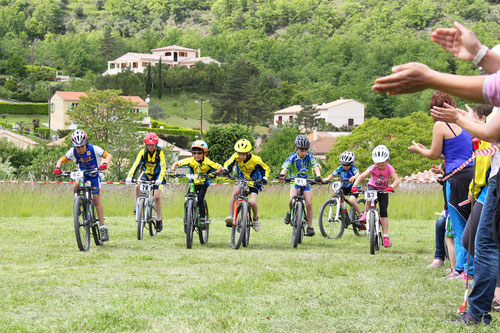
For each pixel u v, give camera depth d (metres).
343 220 12.09
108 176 32.91
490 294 4.53
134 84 156.75
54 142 88.38
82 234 9.12
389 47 180.38
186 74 160.50
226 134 85.56
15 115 127.69
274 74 184.88
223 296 5.40
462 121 3.54
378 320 4.57
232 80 138.38
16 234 11.19
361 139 64.12
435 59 164.88
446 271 7.14
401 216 17.62
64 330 4.18
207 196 17.88
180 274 6.76
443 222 7.71
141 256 8.30
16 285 5.87
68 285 5.90
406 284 6.13
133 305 4.93
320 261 8.04
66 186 17.70
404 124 64.12
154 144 10.59
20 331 4.14
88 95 102.06
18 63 178.12
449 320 4.60
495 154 4.44
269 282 6.21
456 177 6.16
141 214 10.75
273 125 137.00
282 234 12.45
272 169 75.56
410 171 61.69
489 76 2.47
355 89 163.38
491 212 4.46
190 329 4.22
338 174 12.23
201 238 10.30
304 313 4.76
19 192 17.05
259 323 4.41
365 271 7.13
